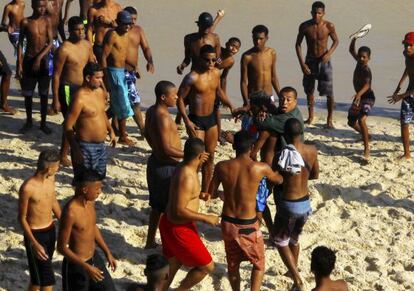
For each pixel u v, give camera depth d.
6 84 39.56
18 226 28.83
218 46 36.91
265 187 26.92
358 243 28.81
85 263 22.42
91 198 22.41
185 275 26.59
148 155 35.69
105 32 38.81
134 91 36.09
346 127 40.28
